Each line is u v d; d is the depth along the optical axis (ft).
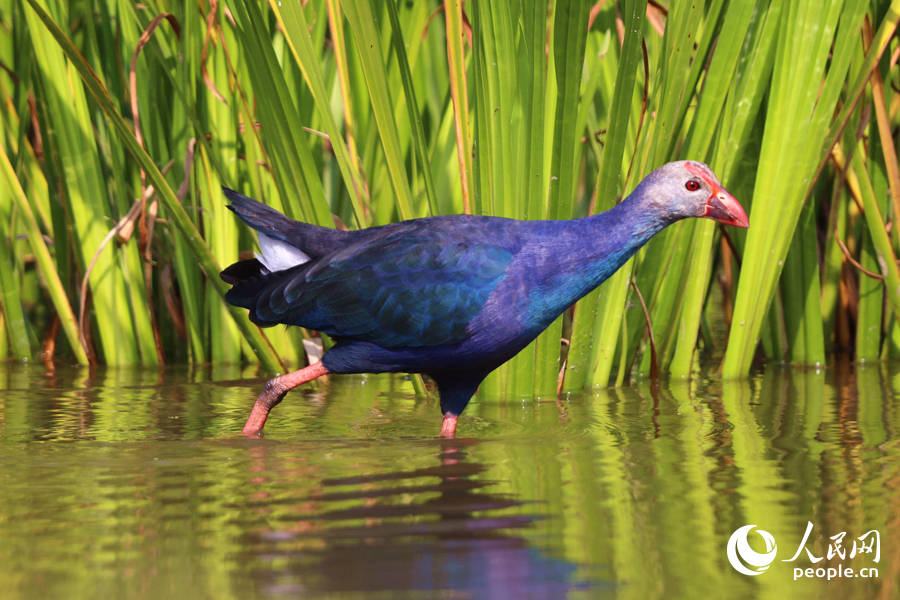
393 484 18.51
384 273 23.80
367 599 12.92
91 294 36.37
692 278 32.68
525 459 20.84
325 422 25.98
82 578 13.56
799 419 25.71
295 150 27.32
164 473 19.44
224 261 34.17
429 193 27.96
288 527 15.76
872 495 17.71
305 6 31.65
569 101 26.30
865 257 35.91
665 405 28.22
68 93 33.14
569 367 30.71
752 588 13.47
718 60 29.17
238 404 28.50
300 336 35.91
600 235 23.68
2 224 35.47
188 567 13.98
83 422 25.48
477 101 26.63
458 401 24.81
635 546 14.96
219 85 33.24
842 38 29.73
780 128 30.66
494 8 26.21
